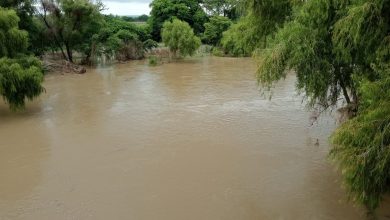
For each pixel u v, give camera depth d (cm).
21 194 1341
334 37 998
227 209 1211
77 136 1920
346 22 903
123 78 3712
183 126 2044
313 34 1138
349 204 1198
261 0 1404
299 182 1368
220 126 2027
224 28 6538
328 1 1069
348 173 855
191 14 7575
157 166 1539
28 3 4075
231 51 5628
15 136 1927
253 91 2923
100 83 3441
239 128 1986
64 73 4006
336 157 955
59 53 5103
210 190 1335
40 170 1527
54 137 1908
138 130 1997
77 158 1639
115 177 1452
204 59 5331
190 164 1551
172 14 7306
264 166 1514
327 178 1389
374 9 852
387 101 803
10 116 2289
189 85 3253
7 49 2422
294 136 1842
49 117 2272
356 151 835
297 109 2334
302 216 1155
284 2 1362
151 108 2450
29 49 4259
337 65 1205
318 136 1830
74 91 3064
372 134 810
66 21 4456
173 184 1384
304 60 1155
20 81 2194
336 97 1331
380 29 878
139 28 6344
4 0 3909
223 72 4022
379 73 879
